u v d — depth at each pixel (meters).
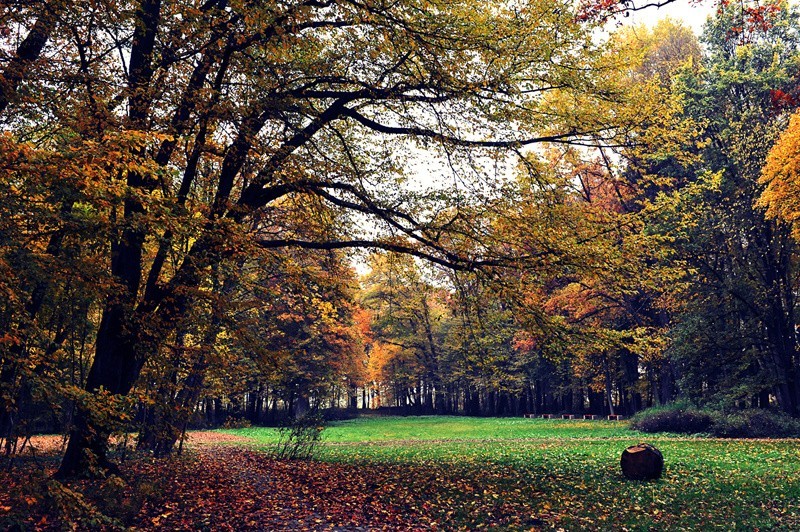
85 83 9.16
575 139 13.71
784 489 11.08
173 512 8.82
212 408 42.97
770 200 22.16
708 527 8.45
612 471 13.95
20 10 8.27
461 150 12.99
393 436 32.50
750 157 26.70
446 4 10.81
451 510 9.63
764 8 8.10
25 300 6.27
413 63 12.02
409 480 12.75
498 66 12.15
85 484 9.34
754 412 25.19
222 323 9.88
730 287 27.14
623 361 42.06
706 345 28.22
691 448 18.70
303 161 11.66
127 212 7.82
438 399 69.75
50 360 6.87
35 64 8.11
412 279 15.63
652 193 27.64
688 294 28.00
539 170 13.74
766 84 26.42
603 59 12.80
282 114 11.98
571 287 30.86
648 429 27.44
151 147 10.11
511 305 14.03
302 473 14.05
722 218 26.59
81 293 7.78
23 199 5.82
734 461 15.26
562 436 27.50
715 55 29.95
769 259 27.53
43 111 8.46
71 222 6.07
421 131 12.71
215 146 11.10
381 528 8.41
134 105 9.79
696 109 27.41
